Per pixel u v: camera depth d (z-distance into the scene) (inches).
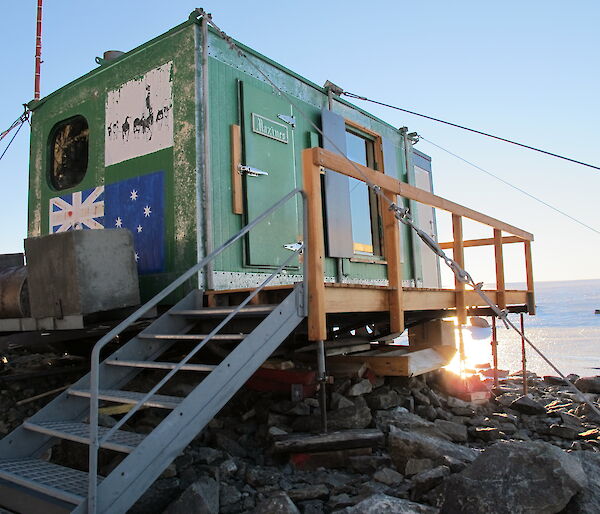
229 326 177.6
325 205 247.3
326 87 267.0
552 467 113.1
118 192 217.6
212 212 193.8
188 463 143.3
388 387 207.3
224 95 206.4
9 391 194.4
